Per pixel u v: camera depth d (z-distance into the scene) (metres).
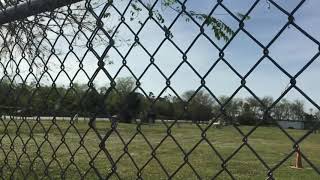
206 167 15.18
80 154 10.08
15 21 3.54
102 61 2.90
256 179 14.38
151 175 12.62
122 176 12.05
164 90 2.53
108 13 2.91
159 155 17.64
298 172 15.33
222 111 2.28
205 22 2.33
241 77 2.17
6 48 3.69
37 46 3.43
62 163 7.26
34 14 3.35
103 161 6.57
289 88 1.98
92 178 6.25
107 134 2.95
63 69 3.21
